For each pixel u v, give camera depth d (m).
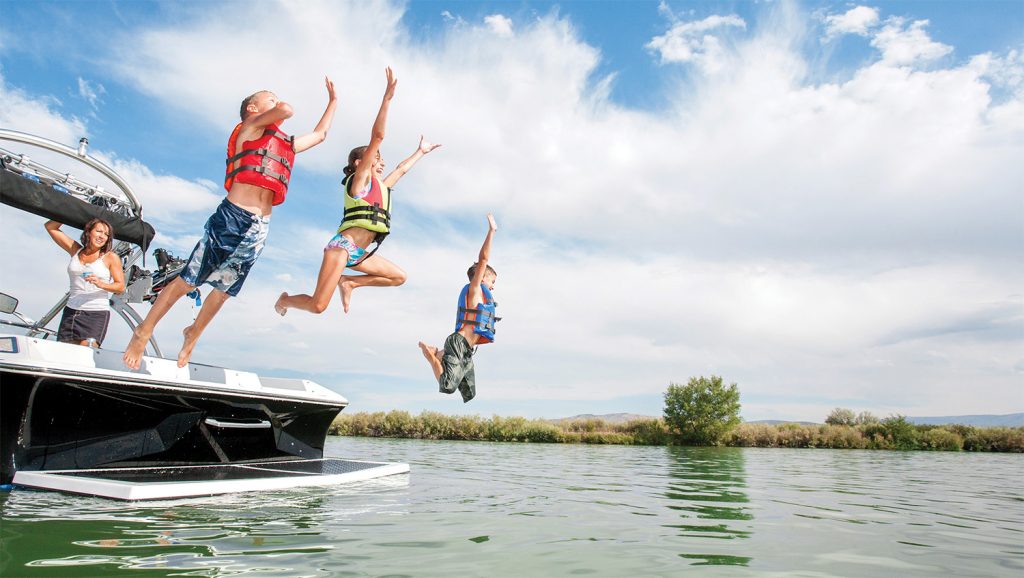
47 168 6.97
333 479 6.94
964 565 3.91
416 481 7.69
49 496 5.15
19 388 5.52
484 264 5.46
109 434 6.33
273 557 3.47
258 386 7.41
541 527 4.77
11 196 6.31
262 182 4.09
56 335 7.30
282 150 4.21
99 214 7.04
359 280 5.08
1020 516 6.29
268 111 4.03
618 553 3.92
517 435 25.89
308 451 8.50
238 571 3.16
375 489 6.71
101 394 6.08
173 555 3.43
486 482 8.05
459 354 5.43
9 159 6.53
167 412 6.84
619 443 26.27
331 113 4.64
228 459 7.47
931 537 4.92
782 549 4.24
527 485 7.87
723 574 3.47
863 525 5.45
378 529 4.42
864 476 11.11
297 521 4.59
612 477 9.51
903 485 9.49
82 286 6.73
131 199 7.74
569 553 3.86
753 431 26.80
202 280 4.20
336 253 4.48
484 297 5.77
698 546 4.25
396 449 15.41
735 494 7.65
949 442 25.59
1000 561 4.05
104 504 4.88
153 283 7.66
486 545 4.00
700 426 26.45
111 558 3.32
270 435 8.19
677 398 27.03
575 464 12.16
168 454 6.93
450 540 4.12
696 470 11.48
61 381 5.68
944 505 7.11
